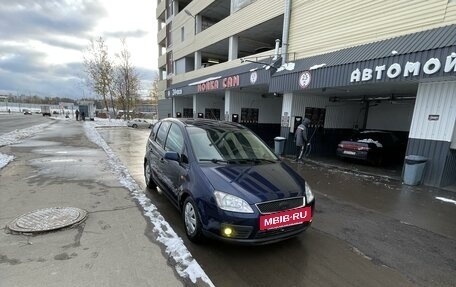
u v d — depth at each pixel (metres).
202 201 3.30
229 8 19.66
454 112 6.61
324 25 10.33
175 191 4.10
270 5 13.27
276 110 17.28
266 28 15.04
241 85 13.48
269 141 17.09
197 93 18.89
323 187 6.77
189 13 20.86
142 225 3.91
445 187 6.95
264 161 4.14
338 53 9.36
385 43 7.85
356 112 13.74
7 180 6.04
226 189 3.20
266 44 18.77
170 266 2.94
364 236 4.02
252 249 3.46
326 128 12.82
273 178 3.54
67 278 2.66
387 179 7.79
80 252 3.13
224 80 14.78
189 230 3.60
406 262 3.32
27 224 3.76
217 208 3.13
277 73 11.27
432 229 4.38
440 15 7.05
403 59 6.73
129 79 38.69
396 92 10.85
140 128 27.11
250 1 14.78
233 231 3.06
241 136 4.70
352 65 8.03
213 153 4.05
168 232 3.72
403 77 6.76
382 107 13.46
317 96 12.20
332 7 9.98
